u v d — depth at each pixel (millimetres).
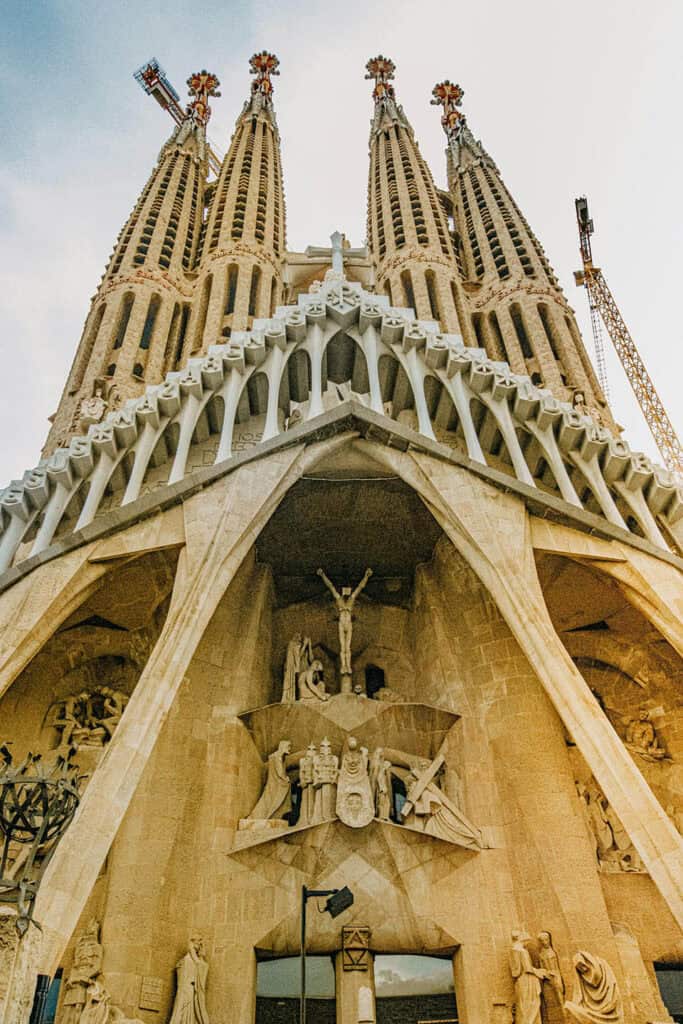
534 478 25969
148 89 87812
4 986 9328
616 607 24625
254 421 26031
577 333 39594
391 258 43375
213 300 38531
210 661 23719
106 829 15727
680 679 24062
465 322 39594
